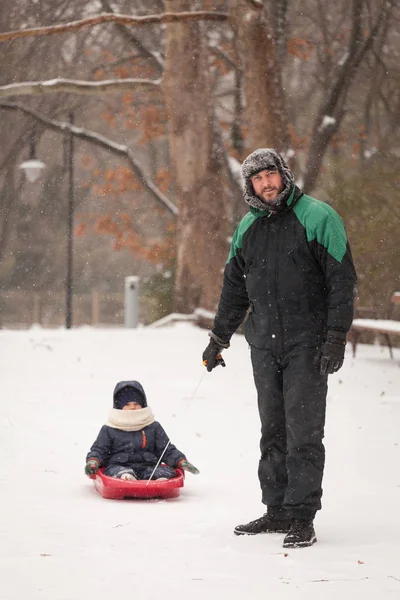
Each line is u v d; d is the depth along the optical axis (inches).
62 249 5009.8
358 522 553.6
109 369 1446.9
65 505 604.7
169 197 3602.4
